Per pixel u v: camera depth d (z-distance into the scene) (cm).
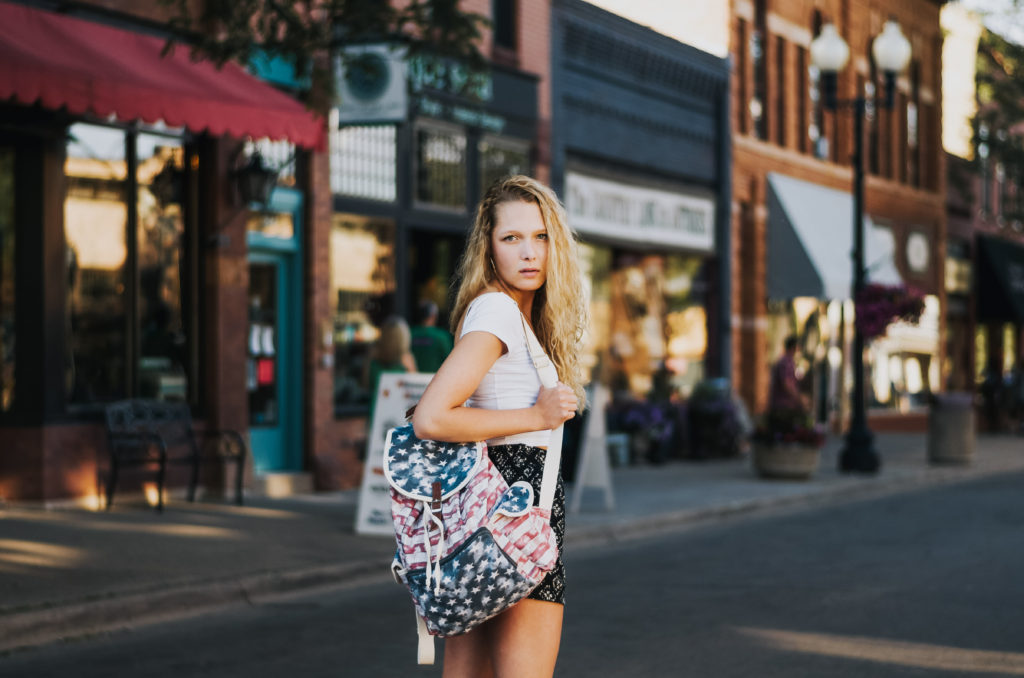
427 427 313
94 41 1109
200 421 1292
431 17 1096
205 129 1167
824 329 2769
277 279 1414
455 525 314
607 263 2047
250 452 1335
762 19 2531
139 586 796
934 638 711
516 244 342
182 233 1295
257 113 1099
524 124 1789
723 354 2348
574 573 962
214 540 998
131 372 1228
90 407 1186
